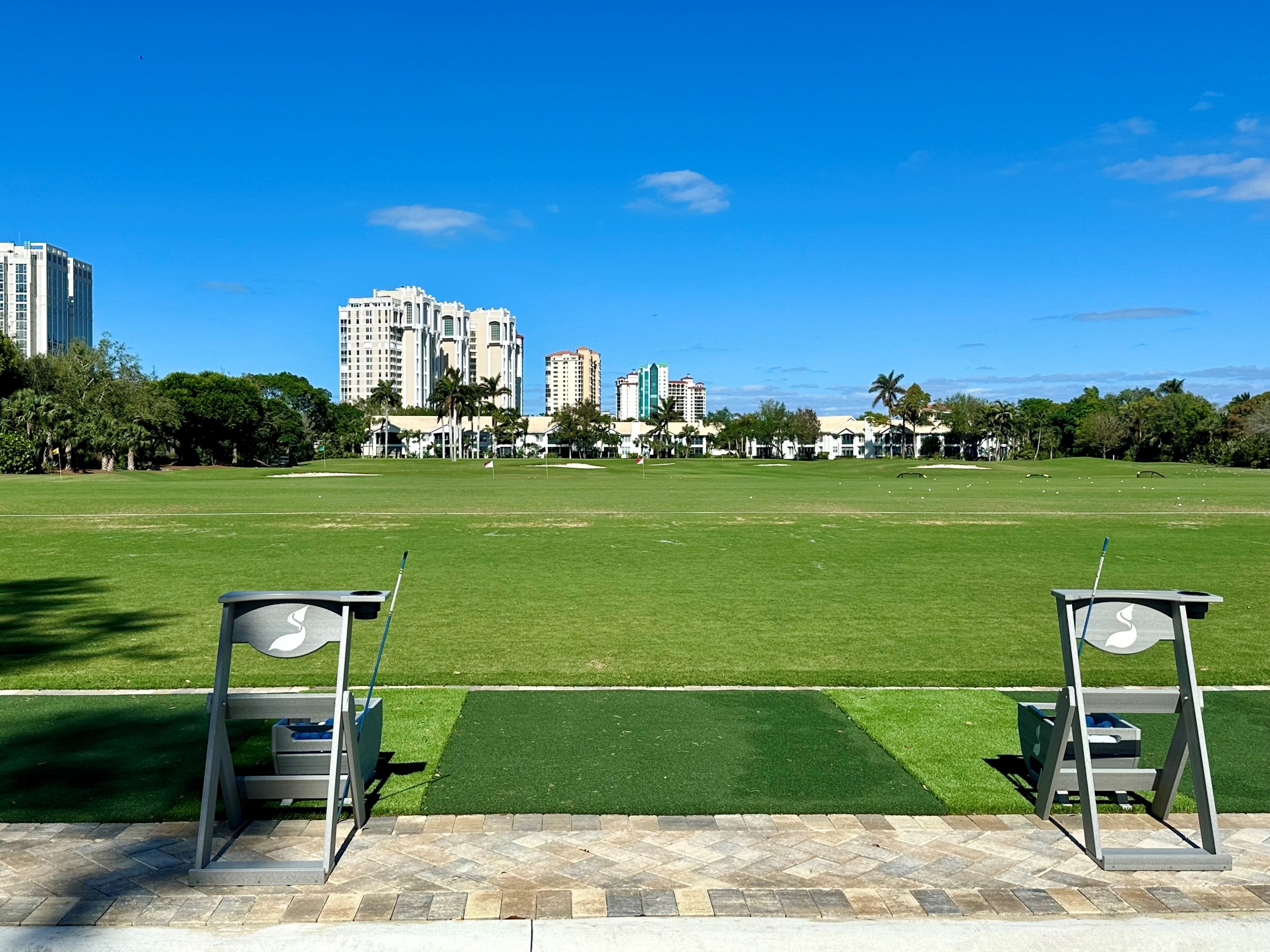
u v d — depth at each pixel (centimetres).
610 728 859
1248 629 1409
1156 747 817
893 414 15538
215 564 2106
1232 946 493
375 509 3656
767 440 16800
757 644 1287
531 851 593
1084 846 607
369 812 657
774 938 484
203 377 12031
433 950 475
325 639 609
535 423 18838
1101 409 15625
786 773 739
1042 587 1784
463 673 1077
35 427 8081
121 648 1252
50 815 646
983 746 810
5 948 473
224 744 616
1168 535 2761
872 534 2747
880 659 1206
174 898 530
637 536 2677
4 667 1145
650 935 485
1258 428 10619
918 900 530
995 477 7650
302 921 501
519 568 2030
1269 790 712
